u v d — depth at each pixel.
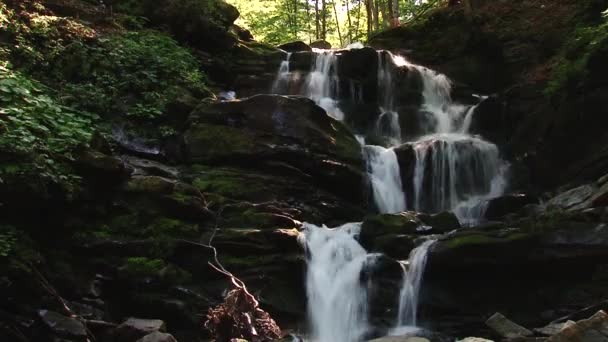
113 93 11.90
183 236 9.28
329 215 11.30
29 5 12.71
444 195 13.10
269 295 9.17
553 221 9.34
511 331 8.65
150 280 8.74
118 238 8.97
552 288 9.27
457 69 17.48
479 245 9.20
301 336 9.20
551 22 16.98
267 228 9.74
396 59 16.92
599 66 12.28
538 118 13.66
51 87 11.45
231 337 7.10
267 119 11.62
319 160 11.48
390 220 10.51
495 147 14.01
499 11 18.20
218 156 11.23
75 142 8.93
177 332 8.70
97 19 14.00
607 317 6.44
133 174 10.19
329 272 9.70
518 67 16.89
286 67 16.08
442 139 13.69
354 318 9.49
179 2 15.48
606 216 9.23
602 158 11.84
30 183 8.13
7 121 8.72
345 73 15.62
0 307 7.58
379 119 15.17
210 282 9.12
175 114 12.09
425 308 9.46
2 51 11.09
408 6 28.16
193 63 14.59
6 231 8.02
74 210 8.87
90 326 7.91
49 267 8.36
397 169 12.74
